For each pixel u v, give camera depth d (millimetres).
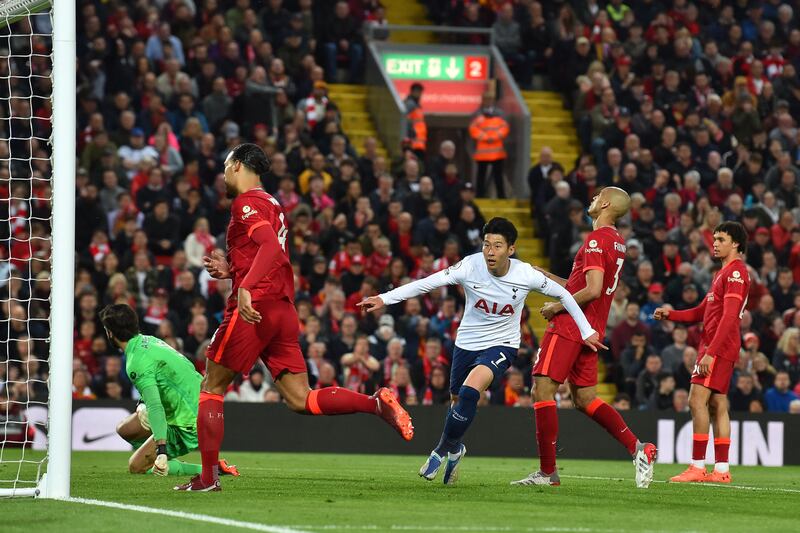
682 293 46781
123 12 50062
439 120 56531
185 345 40594
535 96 57875
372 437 38438
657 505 19062
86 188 44250
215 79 49844
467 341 21375
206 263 19812
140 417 24828
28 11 21891
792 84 59281
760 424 38781
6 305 41438
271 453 38125
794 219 52594
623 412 38750
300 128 49781
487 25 58469
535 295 50406
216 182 46750
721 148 55062
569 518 16469
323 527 14727
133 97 48969
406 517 16031
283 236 19344
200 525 14797
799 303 46562
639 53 57969
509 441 38688
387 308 44438
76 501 17797
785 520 17375
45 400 38719
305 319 41594
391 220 47312
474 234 48500
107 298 42344
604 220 22688
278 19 53906
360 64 56594
